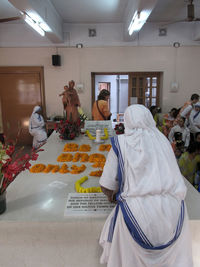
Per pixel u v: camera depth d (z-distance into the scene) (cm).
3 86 621
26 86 621
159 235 109
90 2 459
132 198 114
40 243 148
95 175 212
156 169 112
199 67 609
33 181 201
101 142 342
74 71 615
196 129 466
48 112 632
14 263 152
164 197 113
